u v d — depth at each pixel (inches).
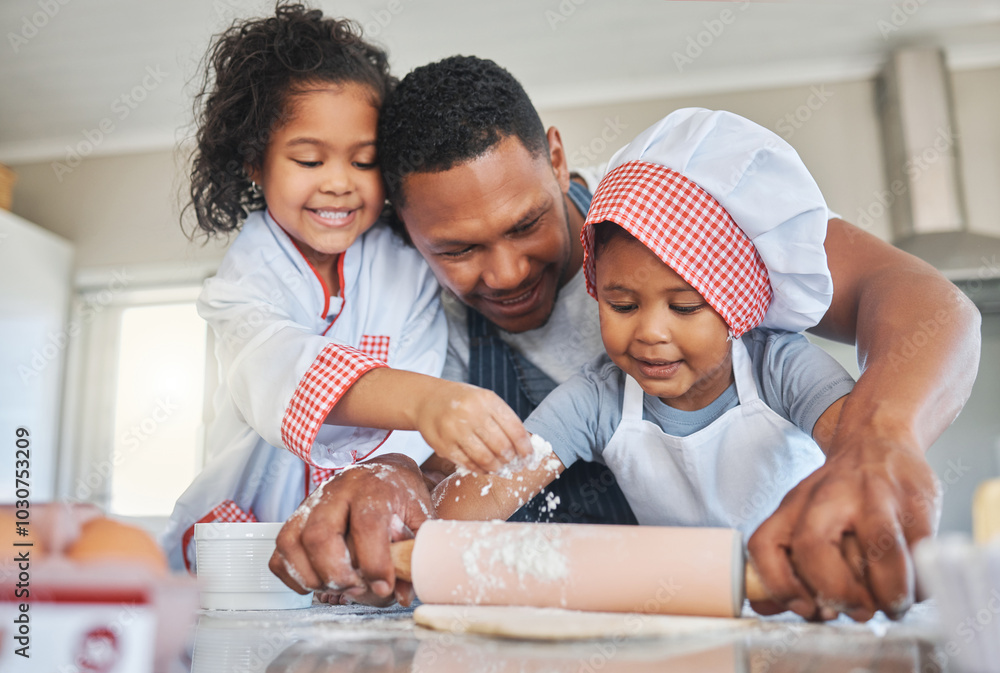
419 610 26.5
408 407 33.5
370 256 48.4
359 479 30.8
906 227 114.7
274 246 46.3
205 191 53.7
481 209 37.4
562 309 45.2
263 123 44.1
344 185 43.8
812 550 22.6
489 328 47.6
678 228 33.0
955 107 118.3
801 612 23.8
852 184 119.0
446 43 112.3
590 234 35.5
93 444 129.0
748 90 122.2
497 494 36.8
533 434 34.6
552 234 39.7
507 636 23.2
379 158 43.5
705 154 34.3
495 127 37.3
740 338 37.7
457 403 31.4
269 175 45.0
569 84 123.2
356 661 20.1
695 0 105.4
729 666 18.2
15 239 122.5
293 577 29.9
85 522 20.6
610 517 43.5
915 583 22.8
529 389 46.4
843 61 119.0
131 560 19.3
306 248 47.3
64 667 17.8
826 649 19.9
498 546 26.8
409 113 38.8
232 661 20.5
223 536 33.8
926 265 36.1
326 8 103.3
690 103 123.3
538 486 37.6
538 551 26.3
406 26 108.0
